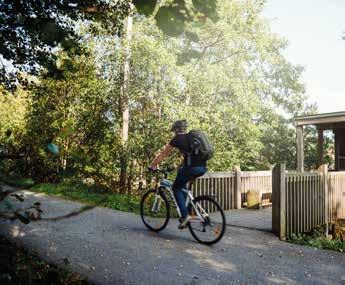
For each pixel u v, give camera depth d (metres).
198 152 6.00
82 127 15.63
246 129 18.34
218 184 9.98
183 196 6.27
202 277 4.49
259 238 6.61
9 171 1.41
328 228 8.98
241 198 11.09
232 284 4.30
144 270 4.67
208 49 20.09
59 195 11.88
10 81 9.73
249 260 5.24
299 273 4.74
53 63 2.31
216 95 18.75
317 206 8.38
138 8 1.49
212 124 16.73
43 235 6.25
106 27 7.05
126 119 17.06
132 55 16.48
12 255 1.52
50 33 1.43
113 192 14.44
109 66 17.12
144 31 17.48
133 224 7.55
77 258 5.05
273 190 7.02
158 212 6.93
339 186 9.75
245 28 19.61
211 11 1.52
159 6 1.49
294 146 30.66
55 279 1.67
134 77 17.41
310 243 6.43
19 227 6.59
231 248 5.85
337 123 16.77
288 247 6.04
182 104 16.47
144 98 18.28
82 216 8.23
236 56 20.88
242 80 20.42
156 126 16.11
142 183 16.31
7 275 1.34
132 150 15.91
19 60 6.71
